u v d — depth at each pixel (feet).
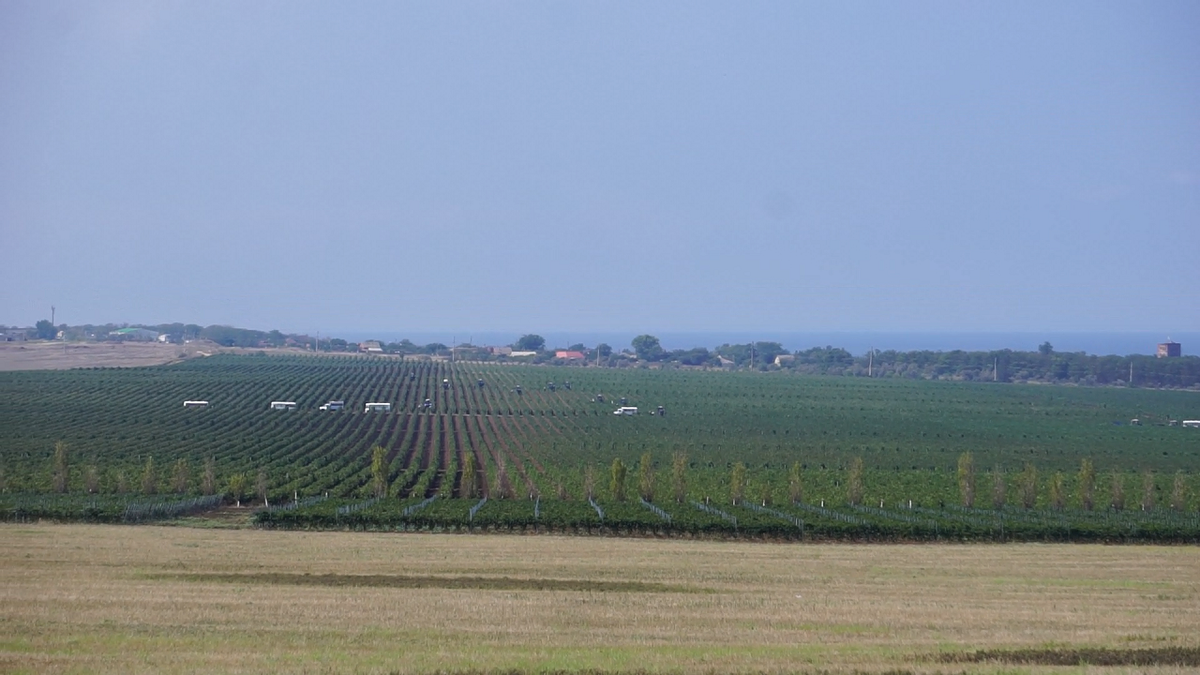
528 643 449.06
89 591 543.39
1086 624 516.73
